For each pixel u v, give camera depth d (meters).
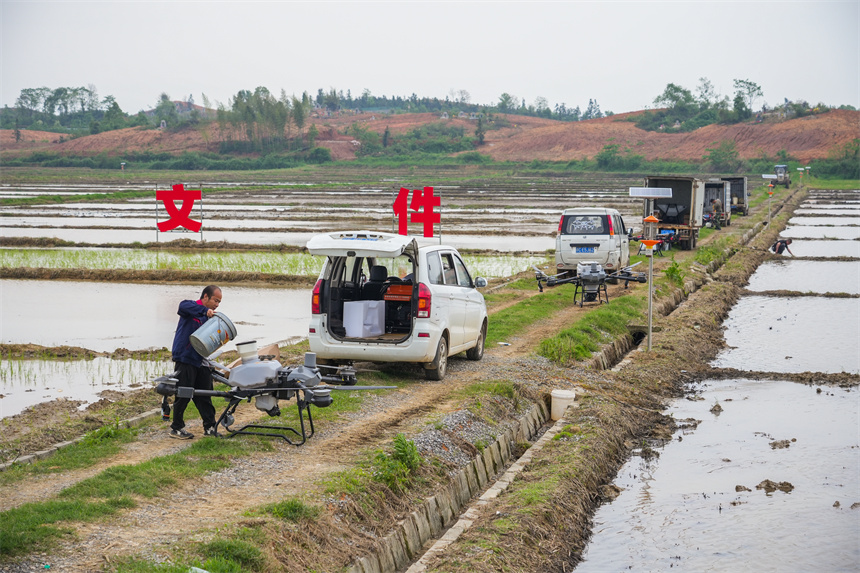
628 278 22.42
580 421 11.84
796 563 8.10
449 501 8.72
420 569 7.01
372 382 12.38
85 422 10.44
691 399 14.82
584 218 24.75
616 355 17.64
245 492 7.54
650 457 11.55
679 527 9.07
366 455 8.78
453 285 13.70
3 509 7.04
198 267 29.91
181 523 6.70
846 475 10.83
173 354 9.40
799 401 14.64
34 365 15.48
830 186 116.19
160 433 9.75
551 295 22.70
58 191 87.12
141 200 73.56
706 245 38.94
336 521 7.17
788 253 40.72
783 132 167.12
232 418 9.54
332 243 12.02
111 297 24.33
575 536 8.59
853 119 170.75
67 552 5.98
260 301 23.77
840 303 26.25
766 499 9.95
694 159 165.25
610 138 193.38
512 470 9.88
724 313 24.05
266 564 6.11
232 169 169.75
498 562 7.21
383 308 12.93
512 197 80.19
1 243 37.00
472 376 13.44
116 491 7.31
